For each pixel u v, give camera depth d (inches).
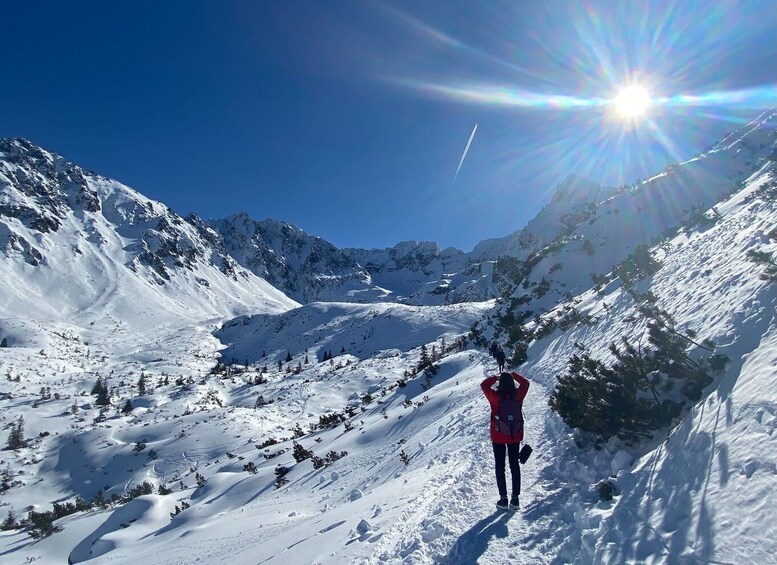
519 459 198.5
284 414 2650.1
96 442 2753.4
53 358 6254.9
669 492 143.2
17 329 7022.6
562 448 249.6
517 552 160.1
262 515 561.9
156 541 707.4
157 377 5743.1
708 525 118.6
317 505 539.2
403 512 248.4
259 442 2212.1
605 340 438.6
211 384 4119.1
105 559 665.0
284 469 874.1
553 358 559.2
